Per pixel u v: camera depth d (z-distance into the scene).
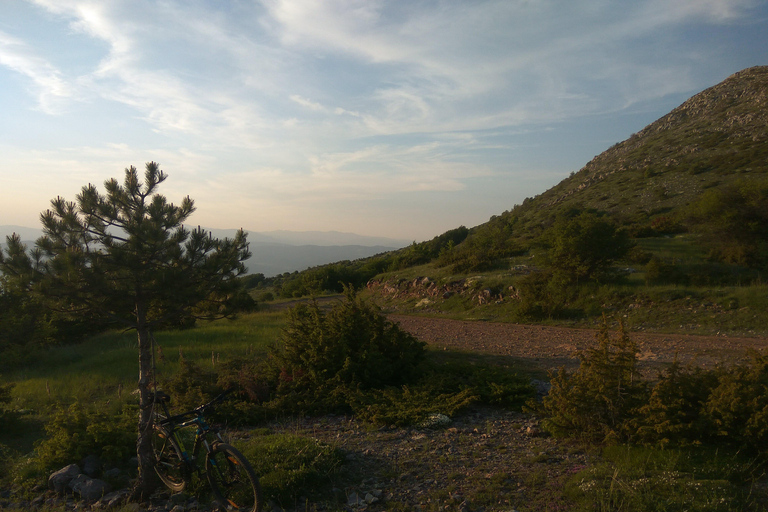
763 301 16.83
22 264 4.70
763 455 4.79
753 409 4.90
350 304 10.48
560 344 15.38
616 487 4.29
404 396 8.31
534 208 86.56
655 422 5.27
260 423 7.88
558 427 6.17
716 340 14.49
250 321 23.16
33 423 7.94
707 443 5.24
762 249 22.56
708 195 25.64
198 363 12.09
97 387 10.42
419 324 22.72
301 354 9.70
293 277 81.88
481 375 9.50
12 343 14.48
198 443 4.57
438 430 7.08
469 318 23.52
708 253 25.03
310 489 4.86
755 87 89.44
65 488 5.21
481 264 31.30
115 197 5.14
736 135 71.94
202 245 5.38
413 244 56.72
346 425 7.61
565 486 4.55
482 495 4.52
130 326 5.26
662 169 71.25
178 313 5.45
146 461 4.99
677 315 17.81
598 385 5.82
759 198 23.22
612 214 54.75
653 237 33.00
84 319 5.43
